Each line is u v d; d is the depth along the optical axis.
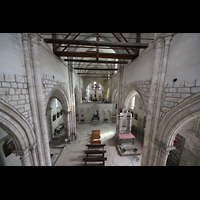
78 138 11.55
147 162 5.22
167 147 4.06
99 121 16.97
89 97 31.70
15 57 3.24
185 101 3.21
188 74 3.12
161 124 4.29
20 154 3.66
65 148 9.61
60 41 4.75
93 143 9.62
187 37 3.12
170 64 3.86
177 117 3.58
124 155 8.64
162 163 4.35
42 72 4.58
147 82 5.25
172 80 3.77
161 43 4.07
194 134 5.77
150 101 4.71
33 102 4.04
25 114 3.72
